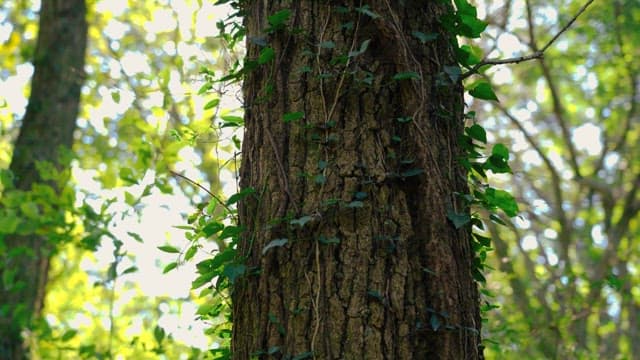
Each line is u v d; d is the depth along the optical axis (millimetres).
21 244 6684
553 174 12109
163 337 5715
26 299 6590
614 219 12586
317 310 2426
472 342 2506
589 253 12203
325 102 2611
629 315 12062
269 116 2682
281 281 2508
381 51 2660
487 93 2875
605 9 12086
